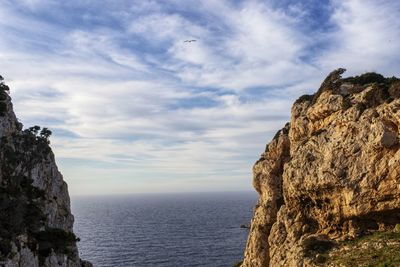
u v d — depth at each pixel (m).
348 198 67.94
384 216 65.31
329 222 72.81
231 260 166.50
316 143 77.44
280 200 94.19
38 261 68.75
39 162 81.06
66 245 78.94
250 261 96.12
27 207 72.06
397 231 62.50
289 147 95.81
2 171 71.38
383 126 64.94
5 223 64.31
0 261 57.59
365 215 66.50
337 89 81.19
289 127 99.44
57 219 82.25
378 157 65.56
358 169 67.69
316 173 73.94
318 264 63.16
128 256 178.25
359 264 56.72
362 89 78.12
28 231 70.06
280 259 78.94
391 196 63.38
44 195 79.56
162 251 190.12
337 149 71.88
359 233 67.38
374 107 70.62
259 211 97.81
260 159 104.88
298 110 90.94
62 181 88.75
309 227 78.00
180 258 172.00
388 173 63.66
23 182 75.56
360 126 69.56
